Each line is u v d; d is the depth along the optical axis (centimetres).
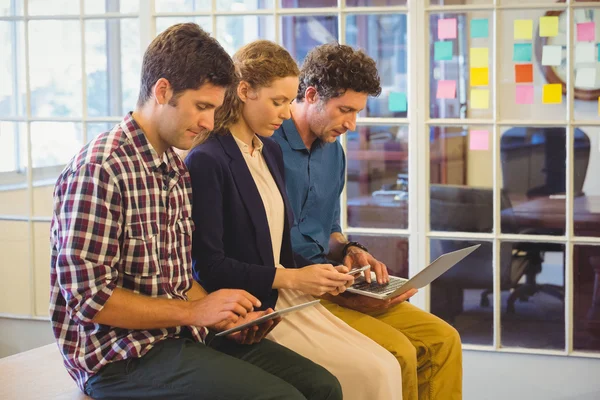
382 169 363
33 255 394
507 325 361
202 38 187
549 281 355
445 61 354
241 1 364
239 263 213
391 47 356
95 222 177
